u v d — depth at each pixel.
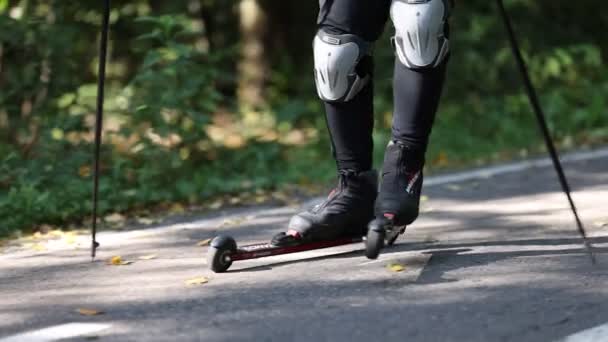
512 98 22.12
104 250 9.78
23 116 15.99
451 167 16.47
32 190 12.06
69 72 16.53
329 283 7.87
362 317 6.93
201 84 15.45
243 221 11.41
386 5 8.20
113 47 24.27
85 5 21.22
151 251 9.65
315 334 6.58
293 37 27.25
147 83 15.03
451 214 11.20
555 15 26.66
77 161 13.53
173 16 15.77
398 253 8.90
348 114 8.38
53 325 7.01
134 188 13.56
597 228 9.88
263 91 25.47
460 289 7.57
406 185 8.23
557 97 21.89
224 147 16.27
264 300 7.45
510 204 11.73
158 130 14.45
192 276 8.34
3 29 15.95
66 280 8.39
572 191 12.55
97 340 6.61
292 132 21.92
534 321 6.75
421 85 8.13
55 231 11.10
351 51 8.09
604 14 27.39
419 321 6.80
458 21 25.05
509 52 24.39
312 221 8.45
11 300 7.77
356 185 8.49
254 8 25.81
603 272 7.95
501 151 18.53
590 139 19.55
